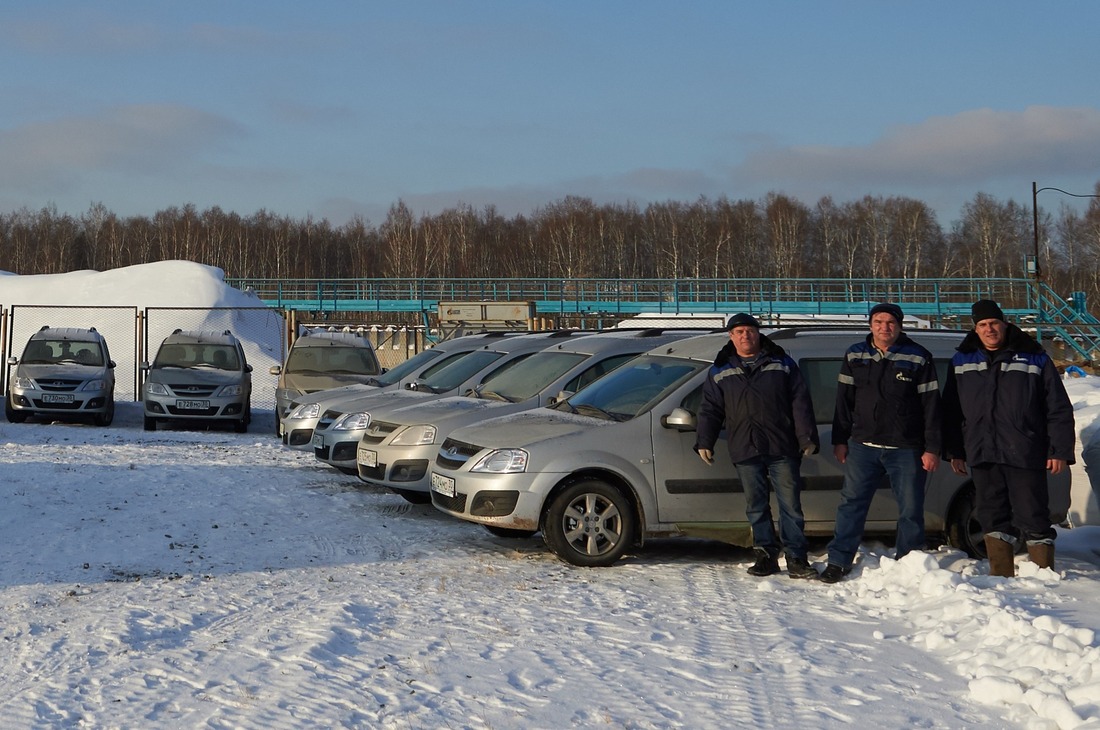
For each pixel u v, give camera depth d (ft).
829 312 148.87
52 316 103.45
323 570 24.72
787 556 23.88
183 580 23.58
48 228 290.15
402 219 286.25
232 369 69.72
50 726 14.44
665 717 14.47
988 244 240.12
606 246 256.32
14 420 68.95
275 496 35.91
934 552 25.16
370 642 18.29
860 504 23.36
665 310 151.12
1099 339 124.57
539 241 264.52
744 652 17.47
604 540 25.53
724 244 252.62
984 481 22.07
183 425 72.54
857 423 23.31
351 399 41.63
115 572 24.41
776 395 23.76
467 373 41.22
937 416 22.94
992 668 15.67
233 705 15.14
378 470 33.30
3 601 21.54
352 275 289.12
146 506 33.17
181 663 17.22
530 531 25.77
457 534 29.60
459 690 15.69
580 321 151.84
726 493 25.76
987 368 21.77
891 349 23.24
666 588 22.71
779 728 13.99
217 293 108.58
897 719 14.21
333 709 14.92
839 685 15.62
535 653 17.53
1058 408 21.30
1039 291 137.90
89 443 55.06
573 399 28.78
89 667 17.04
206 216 302.86
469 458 26.32
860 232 251.19
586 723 14.29
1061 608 18.84
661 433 25.73
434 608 20.74
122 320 102.99
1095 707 13.61
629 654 17.46
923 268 246.68
